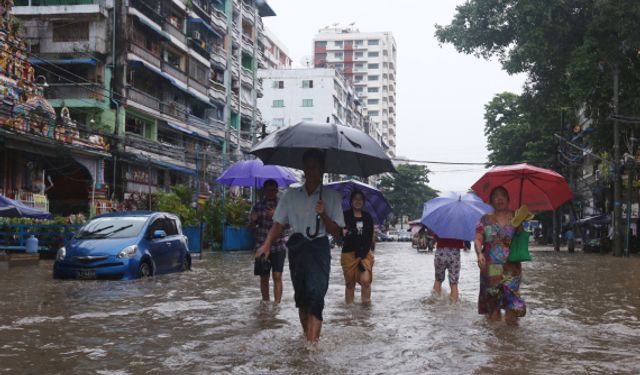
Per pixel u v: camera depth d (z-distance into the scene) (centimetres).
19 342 576
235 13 5203
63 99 3206
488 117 5806
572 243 3734
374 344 571
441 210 924
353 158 605
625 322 743
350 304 895
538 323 721
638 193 3641
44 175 2895
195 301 901
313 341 549
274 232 576
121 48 3316
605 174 3703
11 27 2472
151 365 482
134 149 3275
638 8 2481
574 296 1061
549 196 795
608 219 3850
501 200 725
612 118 3017
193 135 4159
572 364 498
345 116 9256
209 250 3253
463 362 500
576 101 2981
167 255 1396
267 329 651
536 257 2925
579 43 2988
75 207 3016
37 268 1650
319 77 8194
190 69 4203
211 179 3972
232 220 3381
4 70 2373
